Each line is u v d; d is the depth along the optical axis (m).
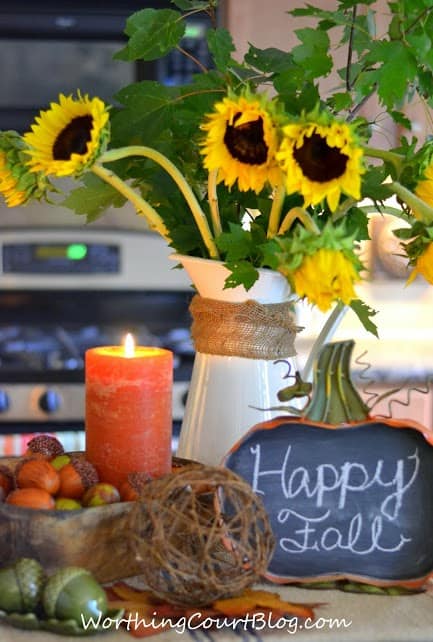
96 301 2.51
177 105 1.09
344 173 0.86
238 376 1.07
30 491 0.97
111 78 2.46
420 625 0.90
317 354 1.06
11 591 0.88
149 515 0.90
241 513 0.90
